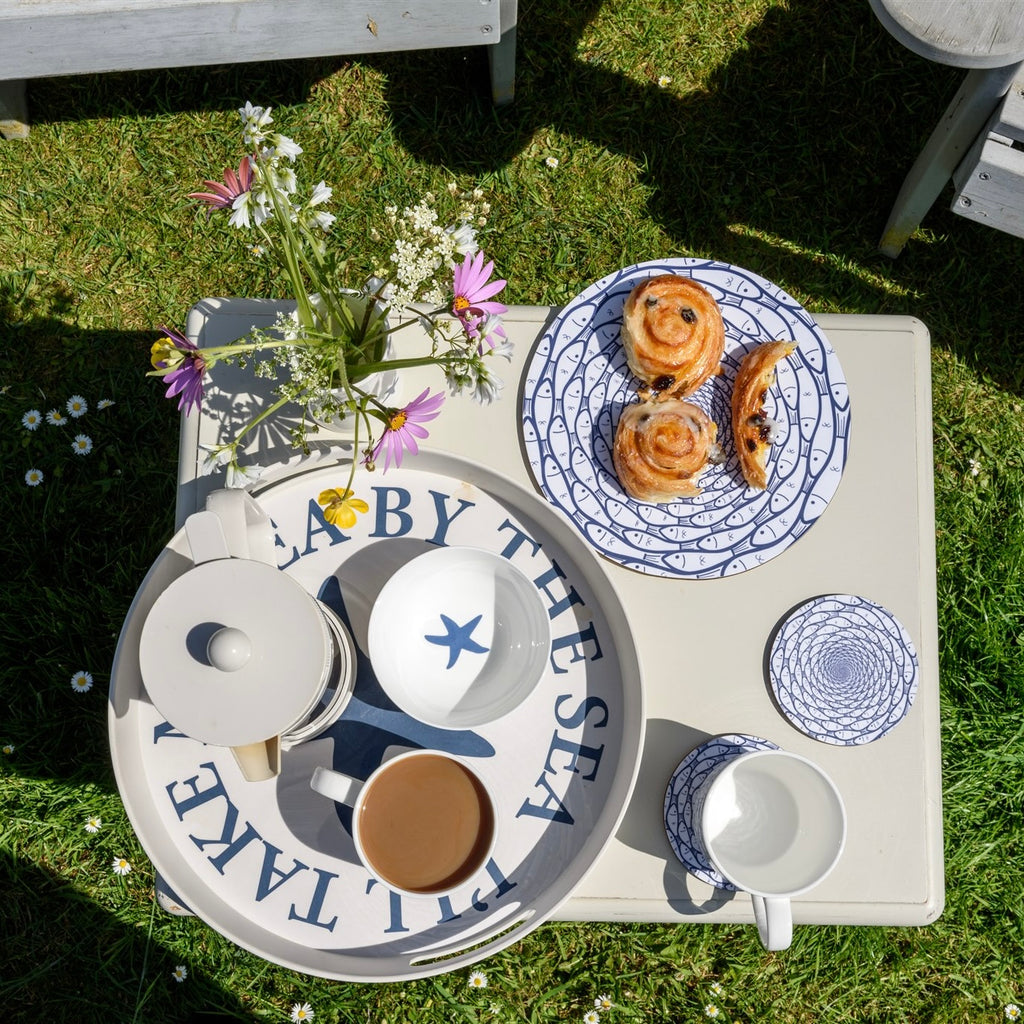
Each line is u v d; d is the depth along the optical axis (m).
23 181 2.38
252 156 0.99
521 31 2.41
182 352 1.00
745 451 1.28
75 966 2.07
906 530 1.31
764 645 1.28
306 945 1.14
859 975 2.10
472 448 1.32
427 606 1.21
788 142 2.40
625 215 2.37
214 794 1.18
